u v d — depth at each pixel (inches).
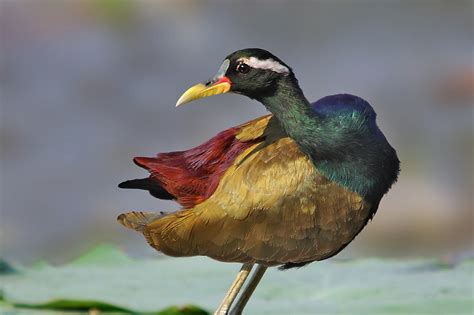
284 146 363.3
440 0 910.4
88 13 881.5
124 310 386.6
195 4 903.7
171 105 768.3
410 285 415.2
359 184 363.3
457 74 802.8
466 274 434.3
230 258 362.3
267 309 389.4
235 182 357.7
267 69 366.6
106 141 729.6
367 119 367.9
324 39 856.3
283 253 363.3
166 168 365.4
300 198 358.9
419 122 756.0
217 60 825.5
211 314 383.6
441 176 695.1
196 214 356.5
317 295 409.7
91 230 644.1
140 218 355.3
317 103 376.8
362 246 623.2
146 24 869.2
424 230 642.2
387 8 903.1
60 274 442.6
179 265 455.2
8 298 403.2
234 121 748.6
